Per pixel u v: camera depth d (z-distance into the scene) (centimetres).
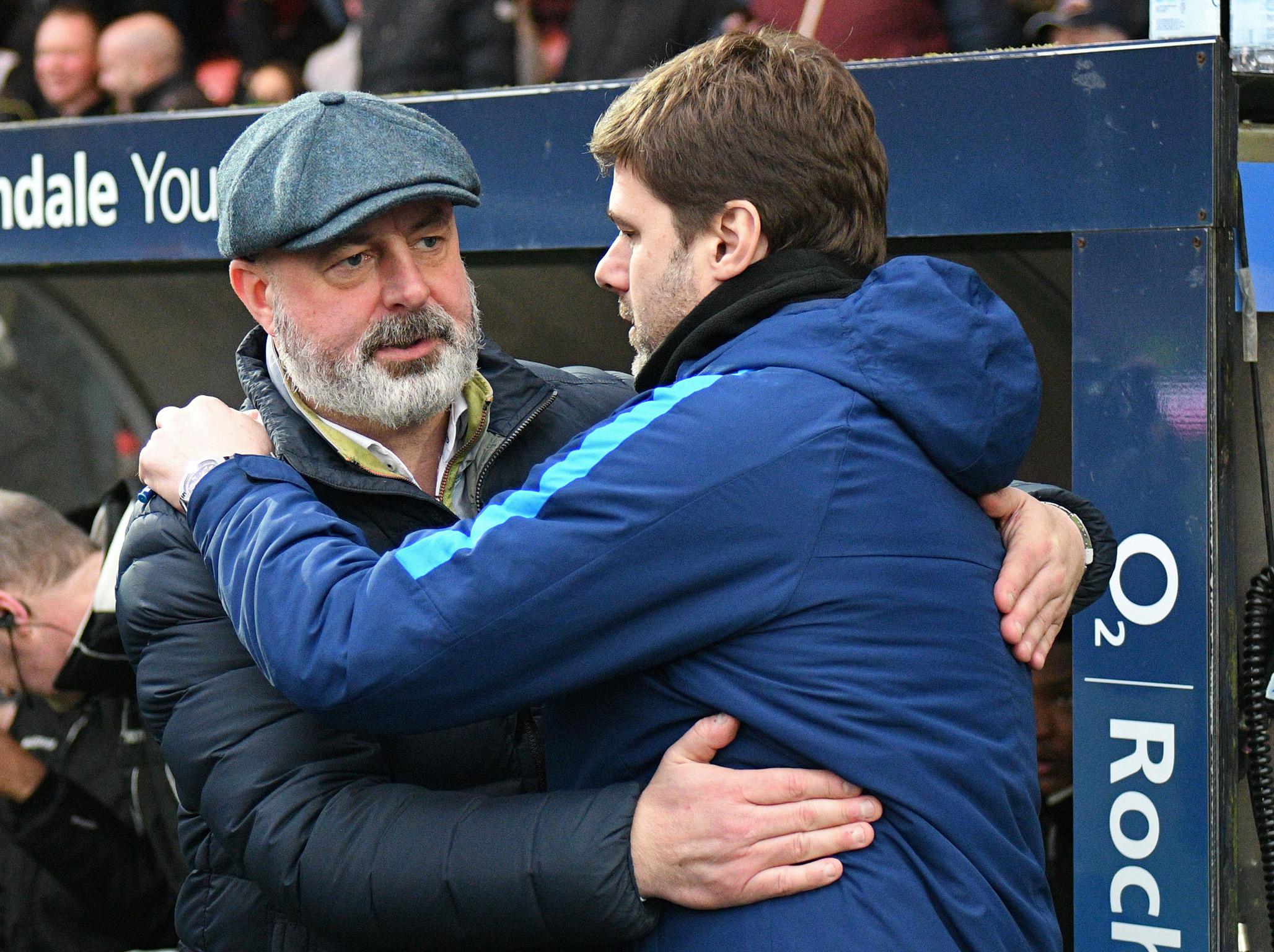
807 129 460
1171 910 562
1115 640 572
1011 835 456
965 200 588
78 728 867
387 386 526
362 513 539
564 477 434
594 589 421
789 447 427
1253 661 630
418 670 425
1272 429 666
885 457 436
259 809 475
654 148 467
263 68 1262
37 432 1195
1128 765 570
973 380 431
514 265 752
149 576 512
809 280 457
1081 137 567
